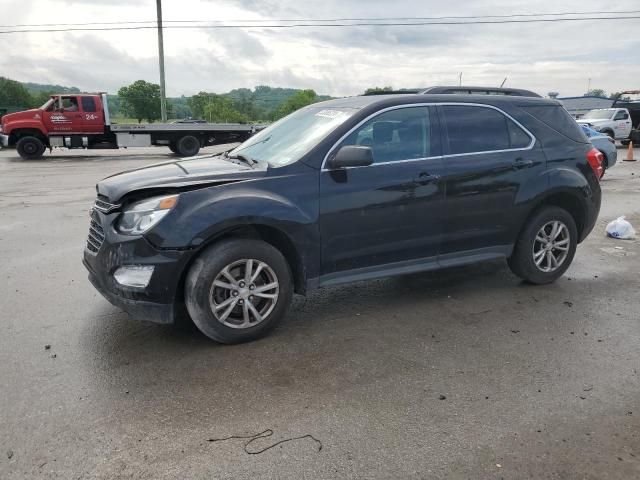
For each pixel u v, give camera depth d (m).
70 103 21.91
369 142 4.55
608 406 3.34
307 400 3.38
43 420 3.16
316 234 4.30
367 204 4.46
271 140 4.99
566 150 5.48
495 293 5.39
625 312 4.89
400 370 3.78
